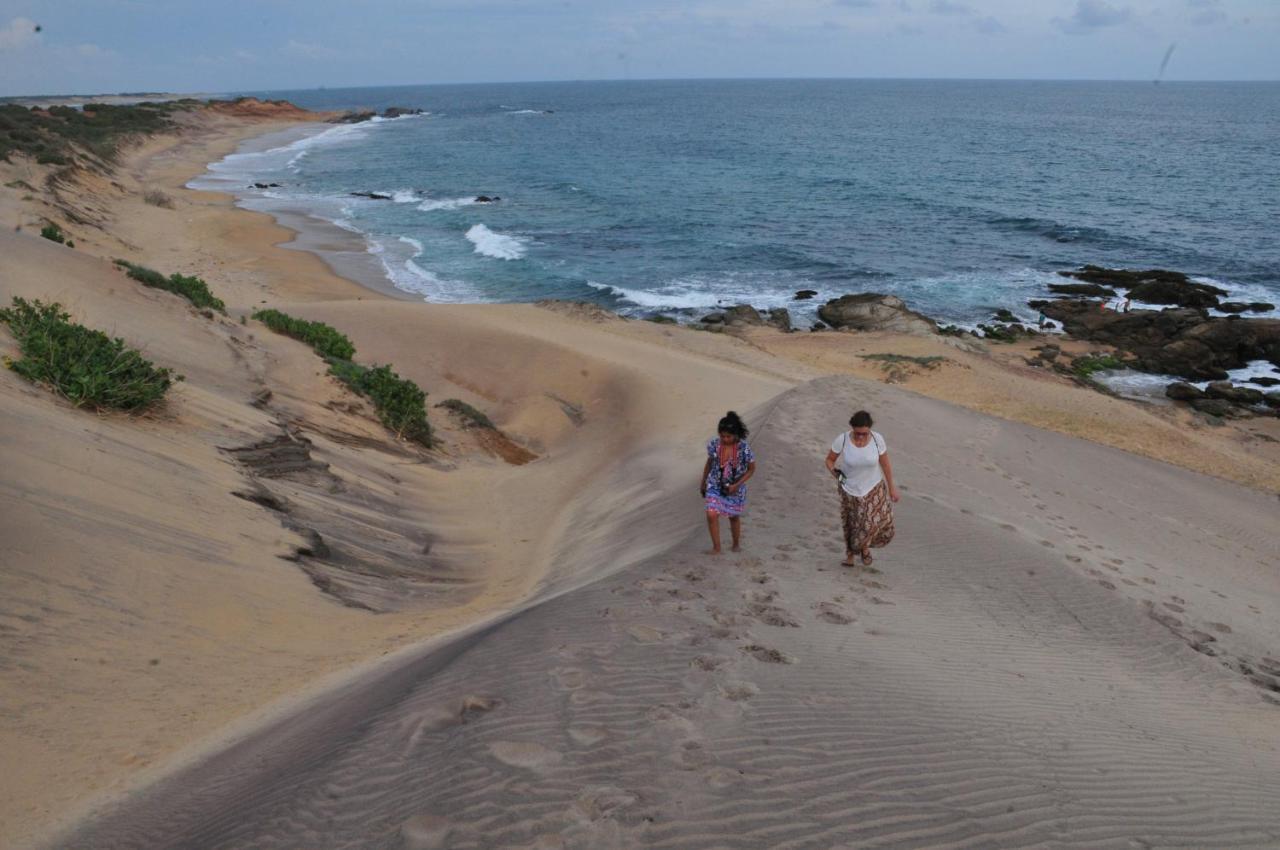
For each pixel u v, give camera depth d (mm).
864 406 16500
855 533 7965
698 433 18188
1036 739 4941
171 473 9758
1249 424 26688
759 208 65312
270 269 39562
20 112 74062
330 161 93562
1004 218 61781
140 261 37000
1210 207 67688
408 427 17594
